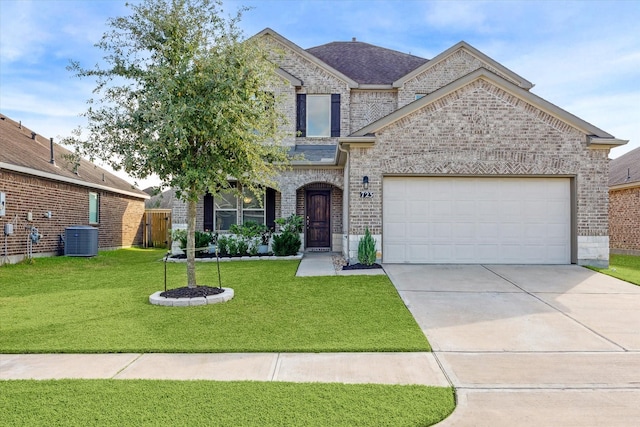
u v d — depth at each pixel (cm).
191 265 863
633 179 1733
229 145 795
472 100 1188
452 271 1097
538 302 803
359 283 956
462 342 586
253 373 473
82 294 886
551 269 1131
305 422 355
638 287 933
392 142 1193
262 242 1494
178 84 751
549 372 482
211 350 548
